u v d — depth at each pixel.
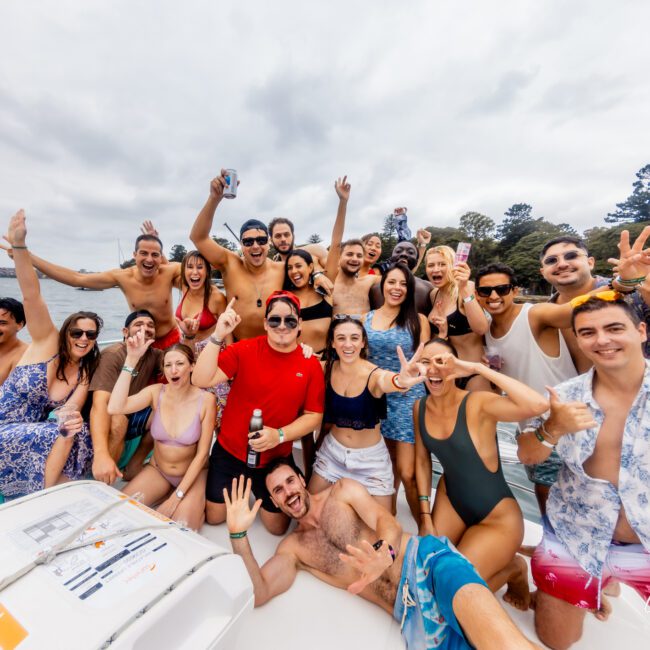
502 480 2.06
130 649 0.90
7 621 0.92
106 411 2.60
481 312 2.87
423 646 1.53
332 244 4.12
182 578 1.10
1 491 2.37
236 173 3.11
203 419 2.52
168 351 2.46
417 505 2.47
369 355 3.06
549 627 1.75
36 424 2.45
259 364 2.39
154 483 2.51
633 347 1.58
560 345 2.52
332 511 2.07
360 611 1.81
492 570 1.84
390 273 2.99
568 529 1.78
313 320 3.43
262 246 3.41
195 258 3.54
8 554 1.15
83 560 1.14
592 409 1.71
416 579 1.61
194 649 1.02
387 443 2.97
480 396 2.08
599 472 1.71
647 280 2.15
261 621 1.74
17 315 3.05
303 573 2.06
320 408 2.46
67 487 1.61
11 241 2.52
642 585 1.66
